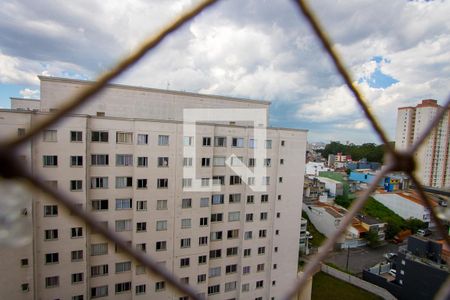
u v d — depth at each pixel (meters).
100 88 1.19
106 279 16.91
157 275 1.52
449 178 53.03
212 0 1.32
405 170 1.82
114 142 16.53
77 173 15.55
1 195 0.88
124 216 17.06
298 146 22.05
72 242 15.62
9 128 13.88
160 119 19.02
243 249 20.66
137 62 1.24
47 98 15.99
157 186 17.50
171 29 1.27
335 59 1.65
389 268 34.25
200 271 19.00
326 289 27.83
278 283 22.08
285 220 22.03
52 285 15.37
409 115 55.31
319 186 58.34
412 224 47.44
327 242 1.77
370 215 50.31
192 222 18.55
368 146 89.94
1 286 14.23
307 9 1.48
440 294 1.68
